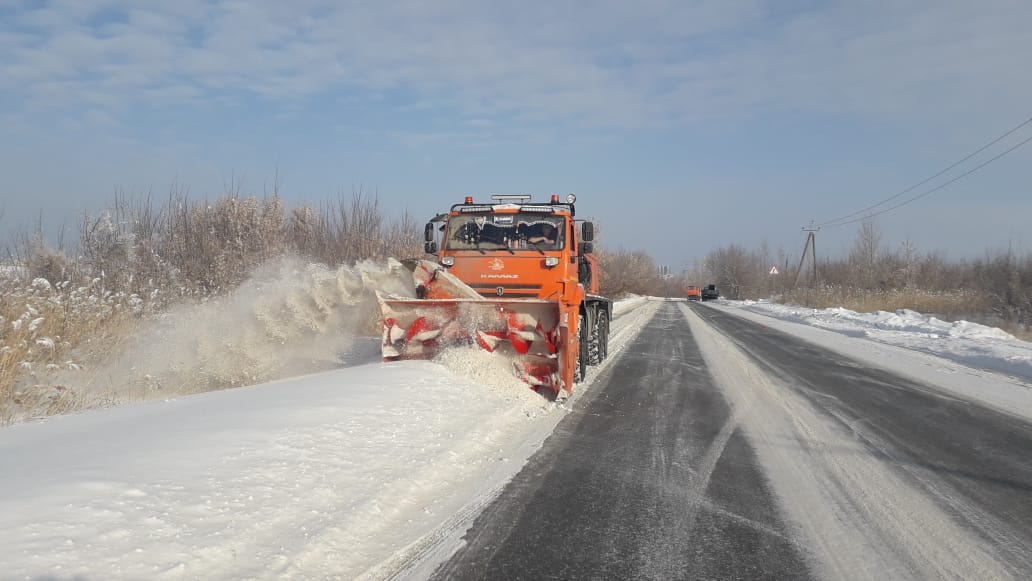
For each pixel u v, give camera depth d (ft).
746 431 24.90
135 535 11.40
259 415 19.57
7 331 26.53
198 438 16.87
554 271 33.53
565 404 29.58
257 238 56.80
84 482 13.03
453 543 13.74
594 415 27.43
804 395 33.30
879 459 21.17
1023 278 104.58
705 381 37.45
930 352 56.75
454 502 16.17
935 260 165.17
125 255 47.29
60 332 30.32
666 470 19.49
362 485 15.92
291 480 15.15
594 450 21.62
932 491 17.94
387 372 27.61
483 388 28.07
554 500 16.57
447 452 19.43
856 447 22.68
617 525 15.01
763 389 34.94
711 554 13.52
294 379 28.78
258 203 61.16
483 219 35.01
